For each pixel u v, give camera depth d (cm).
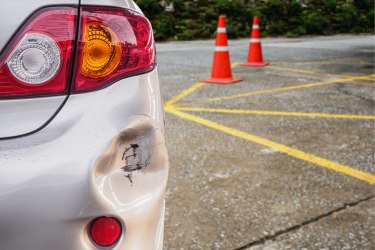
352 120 390
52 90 88
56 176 84
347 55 954
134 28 100
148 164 103
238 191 241
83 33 90
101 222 91
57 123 87
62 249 86
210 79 614
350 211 217
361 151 306
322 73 686
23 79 85
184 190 243
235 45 1280
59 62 88
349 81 605
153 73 107
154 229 102
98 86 93
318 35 1839
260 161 288
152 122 101
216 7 1819
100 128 91
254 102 473
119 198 93
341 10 2053
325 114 414
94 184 88
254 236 194
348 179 257
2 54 83
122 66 97
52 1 88
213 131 361
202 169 274
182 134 353
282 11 1894
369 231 198
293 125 377
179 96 513
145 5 1659
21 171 82
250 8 1864
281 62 839
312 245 187
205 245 187
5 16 84
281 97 498
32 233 83
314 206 222
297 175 263
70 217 86
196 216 213
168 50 1110
